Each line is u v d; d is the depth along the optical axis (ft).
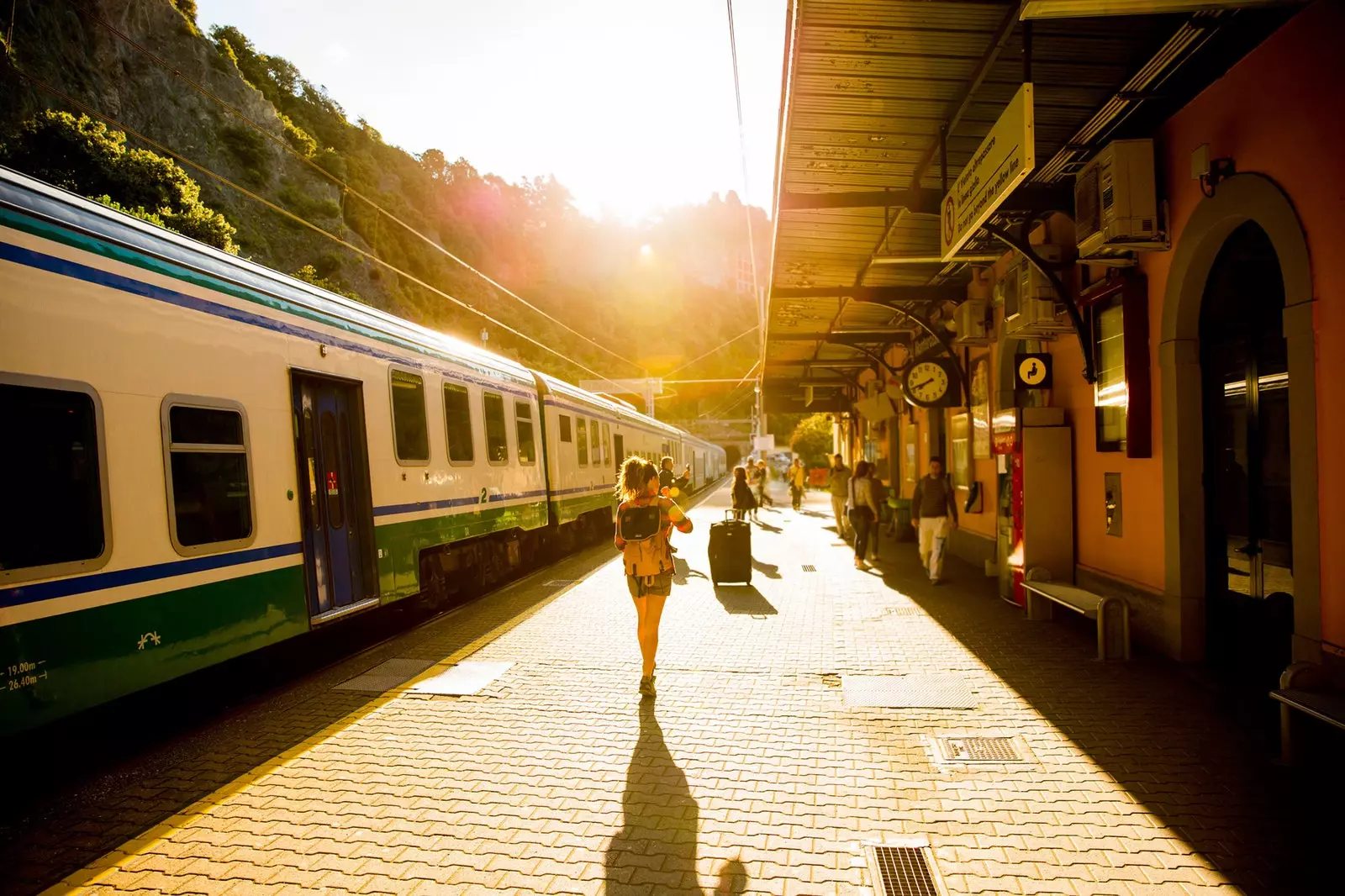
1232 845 10.18
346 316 23.30
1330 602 13.76
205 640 16.31
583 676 18.80
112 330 14.49
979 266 32.19
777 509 79.15
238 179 152.15
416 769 13.32
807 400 81.71
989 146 17.85
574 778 12.77
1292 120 14.55
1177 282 18.60
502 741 14.57
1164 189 18.99
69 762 14.34
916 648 20.83
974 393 35.70
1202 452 18.72
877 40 16.92
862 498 36.37
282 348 19.62
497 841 10.71
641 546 16.99
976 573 33.73
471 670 19.54
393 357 25.61
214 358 17.17
